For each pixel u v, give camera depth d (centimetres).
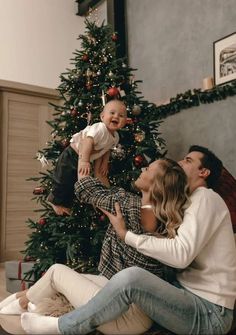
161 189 155
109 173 275
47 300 166
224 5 348
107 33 303
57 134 290
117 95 270
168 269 158
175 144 379
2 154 438
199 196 153
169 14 414
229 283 144
